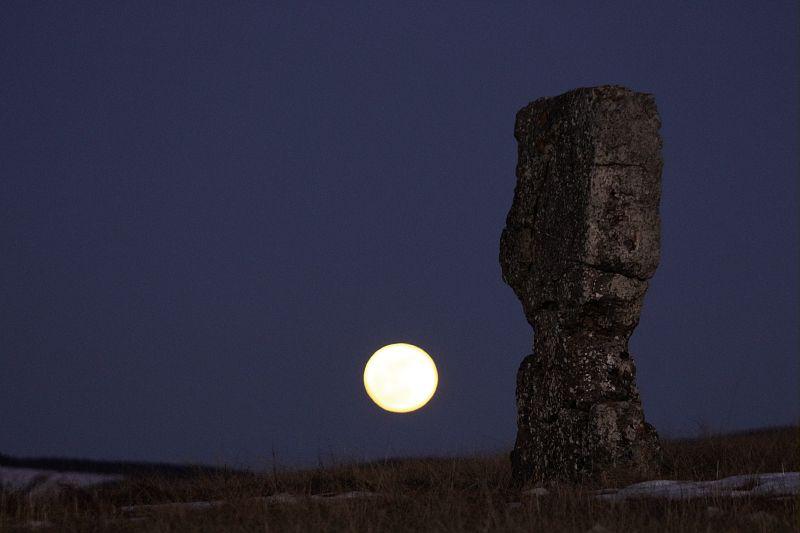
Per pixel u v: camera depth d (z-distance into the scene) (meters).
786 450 32.06
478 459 33.28
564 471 28.38
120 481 29.31
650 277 28.52
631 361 28.78
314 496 24.22
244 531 19.25
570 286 28.56
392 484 26.56
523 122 31.05
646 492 23.36
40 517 22.70
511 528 18.59
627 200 28.19
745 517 19.48
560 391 28.86
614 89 28.42
